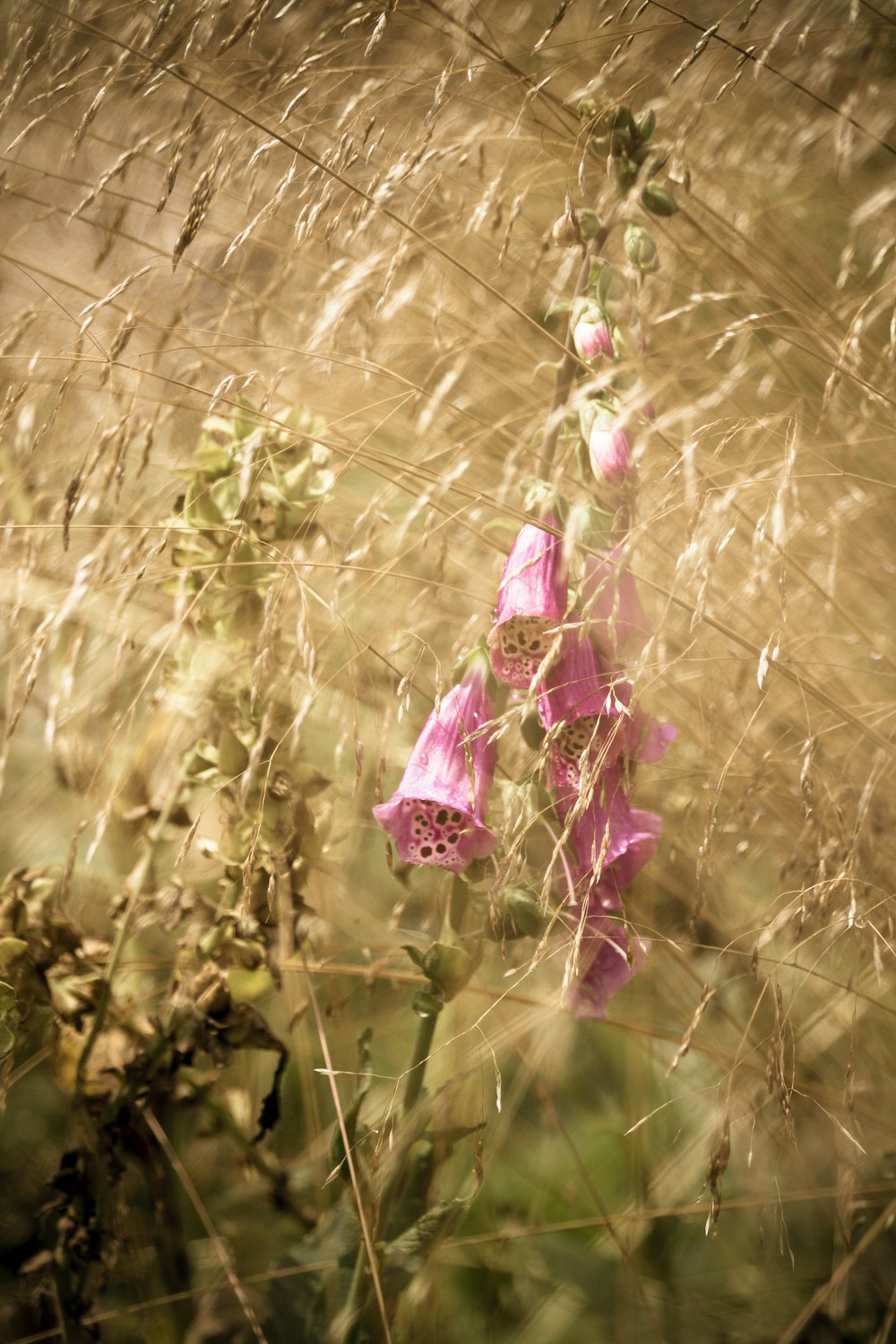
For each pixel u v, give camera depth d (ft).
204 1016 2.40
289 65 2.69
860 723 2.53
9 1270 2.66
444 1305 2.65
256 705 2.40
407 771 2.31
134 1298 2.62
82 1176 2.43
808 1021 2.72
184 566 2.43
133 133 2.72
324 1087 2.72
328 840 2.47
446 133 2.69
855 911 2.39
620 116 2.39
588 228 2.37
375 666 2.58
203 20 2.54
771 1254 2.72
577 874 2.29
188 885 2.45
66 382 2.42
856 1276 2.66
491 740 2.30
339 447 2.49
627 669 2.31
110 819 2.52
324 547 2.53
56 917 2.43
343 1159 2.36
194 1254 2.64
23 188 2.72
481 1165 2.35
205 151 2.63
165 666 2.43
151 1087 2.44
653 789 2.69
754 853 2.71
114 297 2.45
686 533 2.44
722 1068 2.70
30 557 2.48
